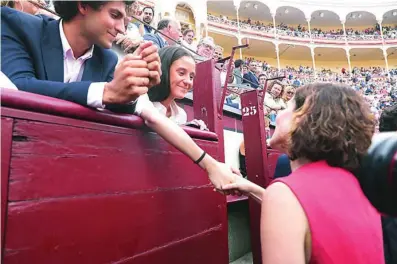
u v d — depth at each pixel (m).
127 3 0.94
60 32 0.98
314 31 22.98
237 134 3.49
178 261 1.10
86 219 0.78
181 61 1.58
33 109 0.69
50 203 0.70
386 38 22.02
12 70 0.85
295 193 0.67
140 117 1.03
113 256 0.85
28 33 0.92
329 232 0.63
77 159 0.78
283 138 0.89
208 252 1.30
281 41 20.88
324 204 0.66
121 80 0.78
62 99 0.79
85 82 0.82
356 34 22.70
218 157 1.54
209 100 1.83
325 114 0.73
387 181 0.70
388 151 0.72
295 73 21.55
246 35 20.08
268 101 5.23
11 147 0.65
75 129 0.79
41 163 0.70
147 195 1.01
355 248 0.64
